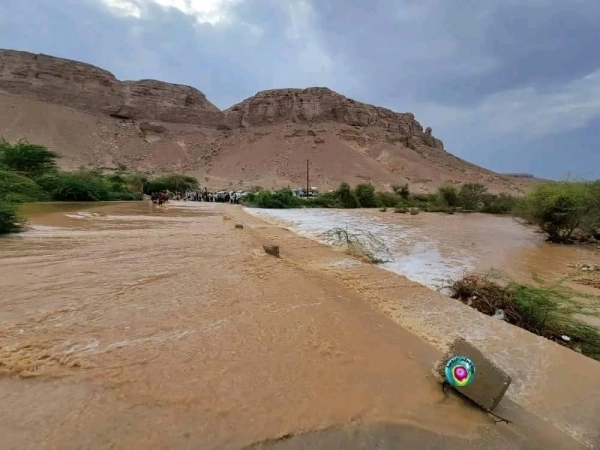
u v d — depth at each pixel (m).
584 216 15.96
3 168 29.47
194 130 145.00
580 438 2.54
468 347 2.85
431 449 2.28
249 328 3.98
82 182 33.56
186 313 4.36
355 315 4.58
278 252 8.28
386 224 21.78
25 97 119.25
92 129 121.31
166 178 57.12
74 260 7.18
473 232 18.61
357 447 2.24
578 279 8.98
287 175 108.38
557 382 3.25
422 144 171.75
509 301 5.65
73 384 2.76
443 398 2.80
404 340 3.90
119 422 2.33
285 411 2.52
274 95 157.88
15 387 2.69
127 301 4.74
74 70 137.75
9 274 5.98
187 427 2.31
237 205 38.81
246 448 2.16
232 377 2.94
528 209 17.58
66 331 3.76
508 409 2.77
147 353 3.32
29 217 15.59
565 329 5.20
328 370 3.13
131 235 10.96
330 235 13.38
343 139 135.88
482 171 154.12
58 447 2.09
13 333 3.66
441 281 7.75
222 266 6.86
